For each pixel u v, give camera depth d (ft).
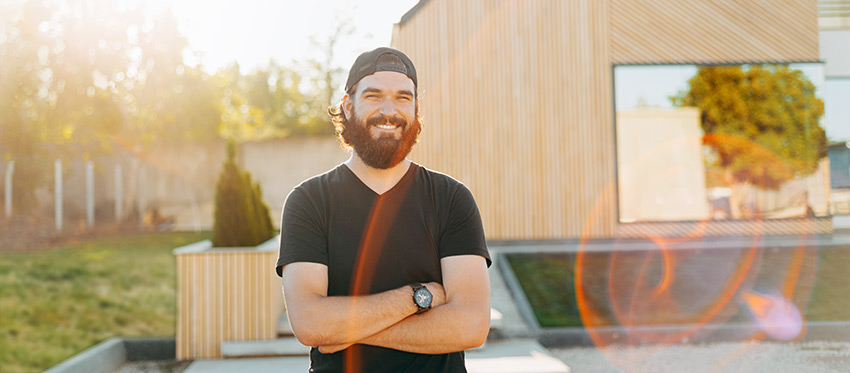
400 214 5.97
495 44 31.14
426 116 30.73
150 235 45.34
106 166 50.80
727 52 32.17
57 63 47.67
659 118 33.65
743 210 35.04
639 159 33.68
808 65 32.71
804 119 34.27
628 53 31.81
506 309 21.72
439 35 30.96
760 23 32.24
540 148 31.07
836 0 34.96
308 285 5.74
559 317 20.88
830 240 31.22
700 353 18.07
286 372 16.17
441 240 6.08
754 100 34.63
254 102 102.68
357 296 5.77
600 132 31.37
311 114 104.88
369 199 5.97
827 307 21.44
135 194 51.93
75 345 21.02
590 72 31.53
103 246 39.09
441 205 6.12
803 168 34.27
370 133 5.85
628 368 16.61
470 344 5.81
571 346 19.36
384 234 5.90
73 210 49.34
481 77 31.01
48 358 19.66
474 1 31.17
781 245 29.07
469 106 30.91
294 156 56.65
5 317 23.32
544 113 31.12
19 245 39.19
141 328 23.16
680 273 25.07
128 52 51.47
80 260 33.53
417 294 5.71
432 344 5.74
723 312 21.20
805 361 16.89
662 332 19.48
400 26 30.81
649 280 24.27
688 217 34.01
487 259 6.19
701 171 34.58
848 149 35.68
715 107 34.32
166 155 54.24
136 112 52.70
